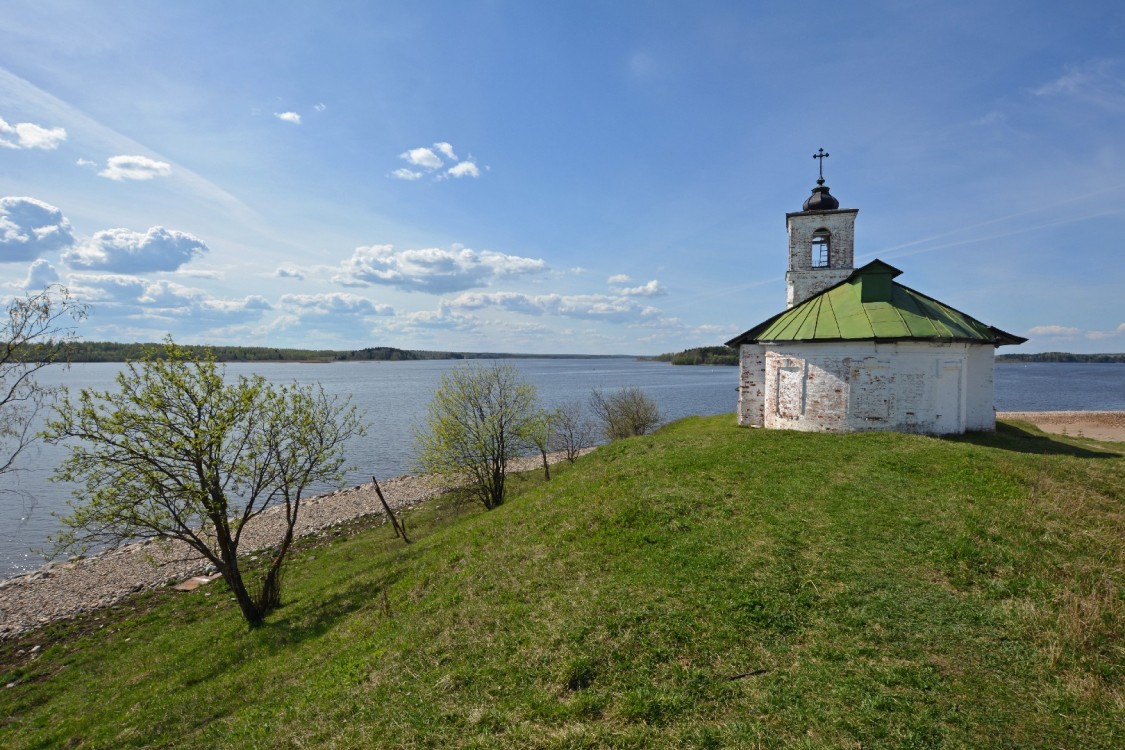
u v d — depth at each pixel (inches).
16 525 1269.7
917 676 260.8
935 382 729.6
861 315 755.4
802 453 621.9
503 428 1081.4
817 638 296.2
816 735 230.5
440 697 299.4
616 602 348.5
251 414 622.8
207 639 600.7
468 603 410.9
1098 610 295.4
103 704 496.7
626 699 264.7
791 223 974.4
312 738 299.1
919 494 478.3
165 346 580.4
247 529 1187.9
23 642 708.7
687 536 428.8
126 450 554.9
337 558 925.2
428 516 1146.0
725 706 254.5
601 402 2180.1
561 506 573.3
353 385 5605.3
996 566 357.7
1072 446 774.5
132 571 963.3
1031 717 235.6
